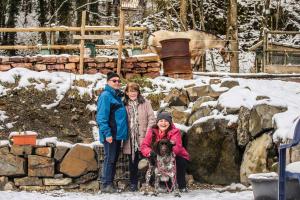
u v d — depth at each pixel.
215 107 10.20
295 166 6.41
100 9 29.80
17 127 10.14
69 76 11.31
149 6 27.61
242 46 27.06
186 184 9.26
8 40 27.53
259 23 28.08
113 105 8.78
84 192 9.01
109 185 8.77
